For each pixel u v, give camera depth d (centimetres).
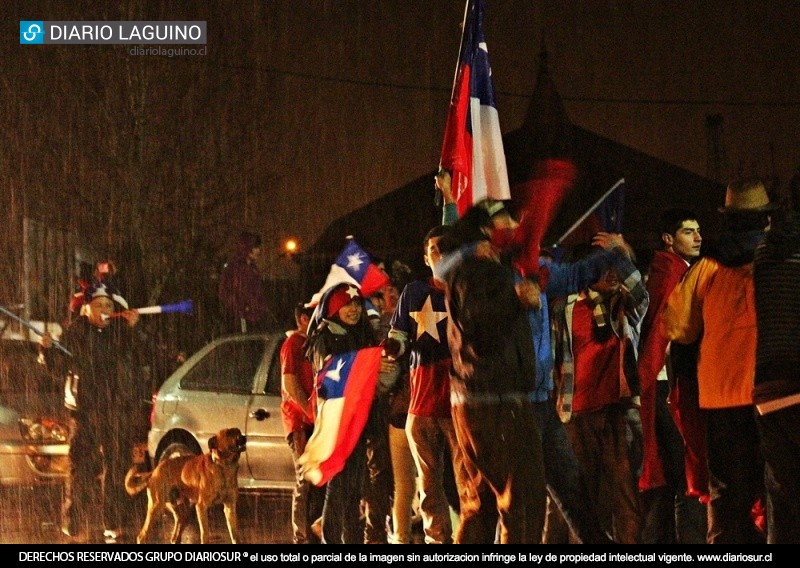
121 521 1673
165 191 4522
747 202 1198
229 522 1539
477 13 1511
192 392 1967
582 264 1303
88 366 1675
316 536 1452
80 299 1794
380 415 1417
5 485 2011
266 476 1892
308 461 1352
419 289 1319
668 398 1303
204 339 2931
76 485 1678
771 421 1064
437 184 1494
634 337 1336
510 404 1096
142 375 1730
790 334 1064
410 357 1372
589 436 1341
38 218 4391
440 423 1298
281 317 4100
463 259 1114
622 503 1312
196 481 1522
